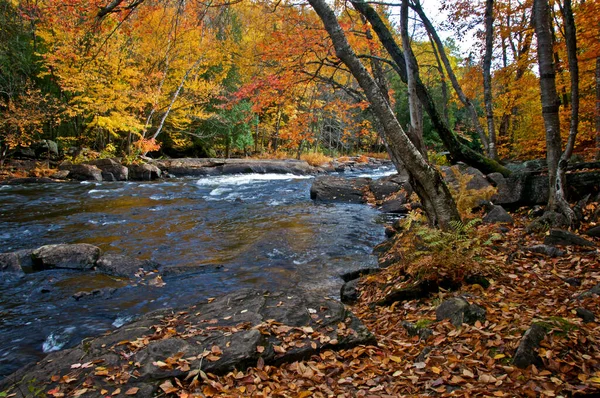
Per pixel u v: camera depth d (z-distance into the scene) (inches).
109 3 249.3
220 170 877.8
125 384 116.9
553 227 242.5
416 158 207.2
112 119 784.3
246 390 116.0
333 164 1056.8
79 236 339.0
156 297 217.6
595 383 97.8
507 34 509.7
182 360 126.0
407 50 242.2
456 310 150.0
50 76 836.6
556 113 252.2
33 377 124.1
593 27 364.5
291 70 404.5
